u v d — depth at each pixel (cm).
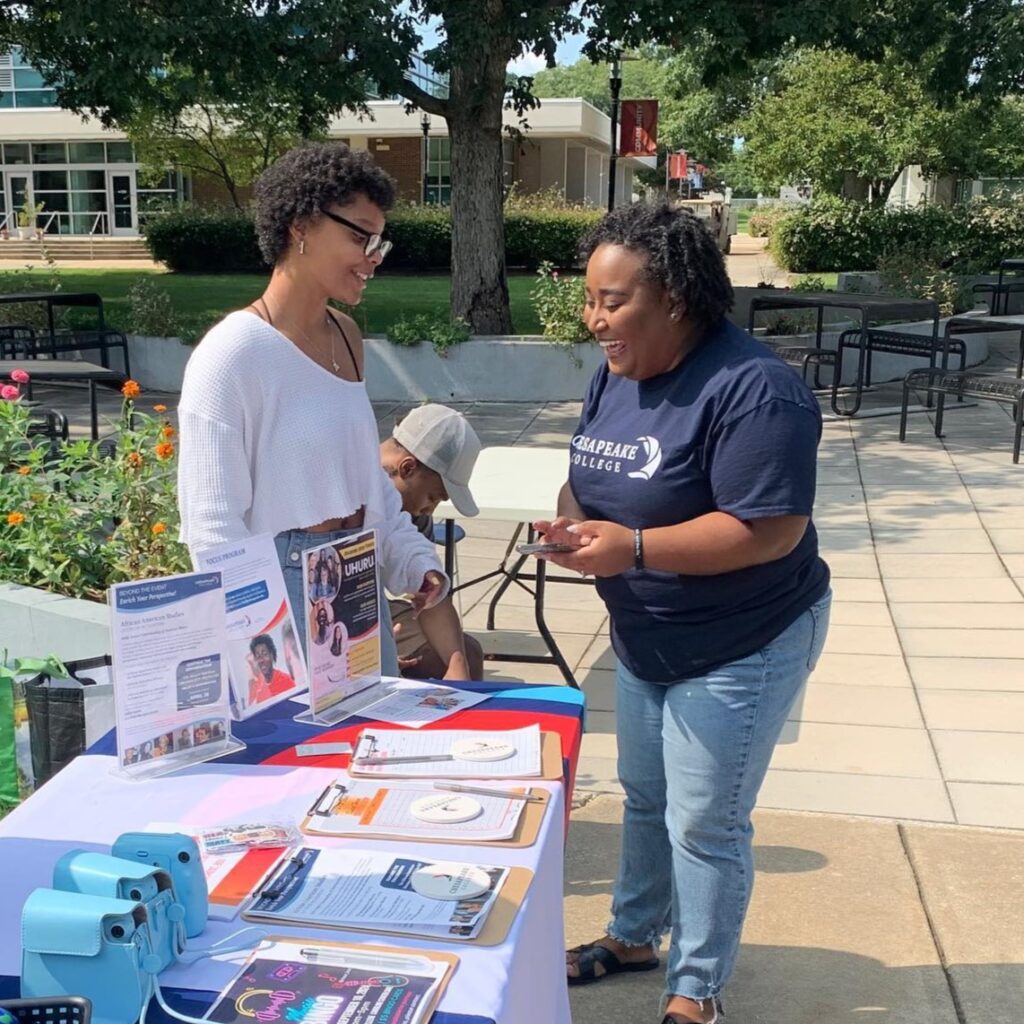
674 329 223
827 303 1109
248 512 247
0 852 176
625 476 231
